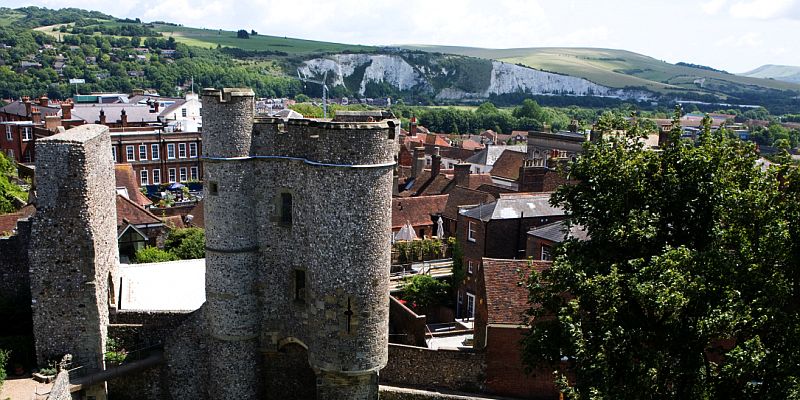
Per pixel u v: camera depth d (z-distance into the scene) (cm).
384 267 2781
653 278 2194
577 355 2192
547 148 9631
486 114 19862
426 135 14325
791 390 1981
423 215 6075
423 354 3156
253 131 2817
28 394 2681
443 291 4834
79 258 2841
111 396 3030
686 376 2241
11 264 3192
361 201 2675
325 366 2812
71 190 2792
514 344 3094
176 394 3072
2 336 3041
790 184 2392
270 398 3088
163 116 11575
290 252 2897
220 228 2856
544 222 4788
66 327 2881
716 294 2191
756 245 2250
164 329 3100
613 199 2528
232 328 2927
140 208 4838
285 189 2847
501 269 3250
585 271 2422
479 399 2994
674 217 2534
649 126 2812
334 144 2634
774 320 2145
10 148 9981
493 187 6275
